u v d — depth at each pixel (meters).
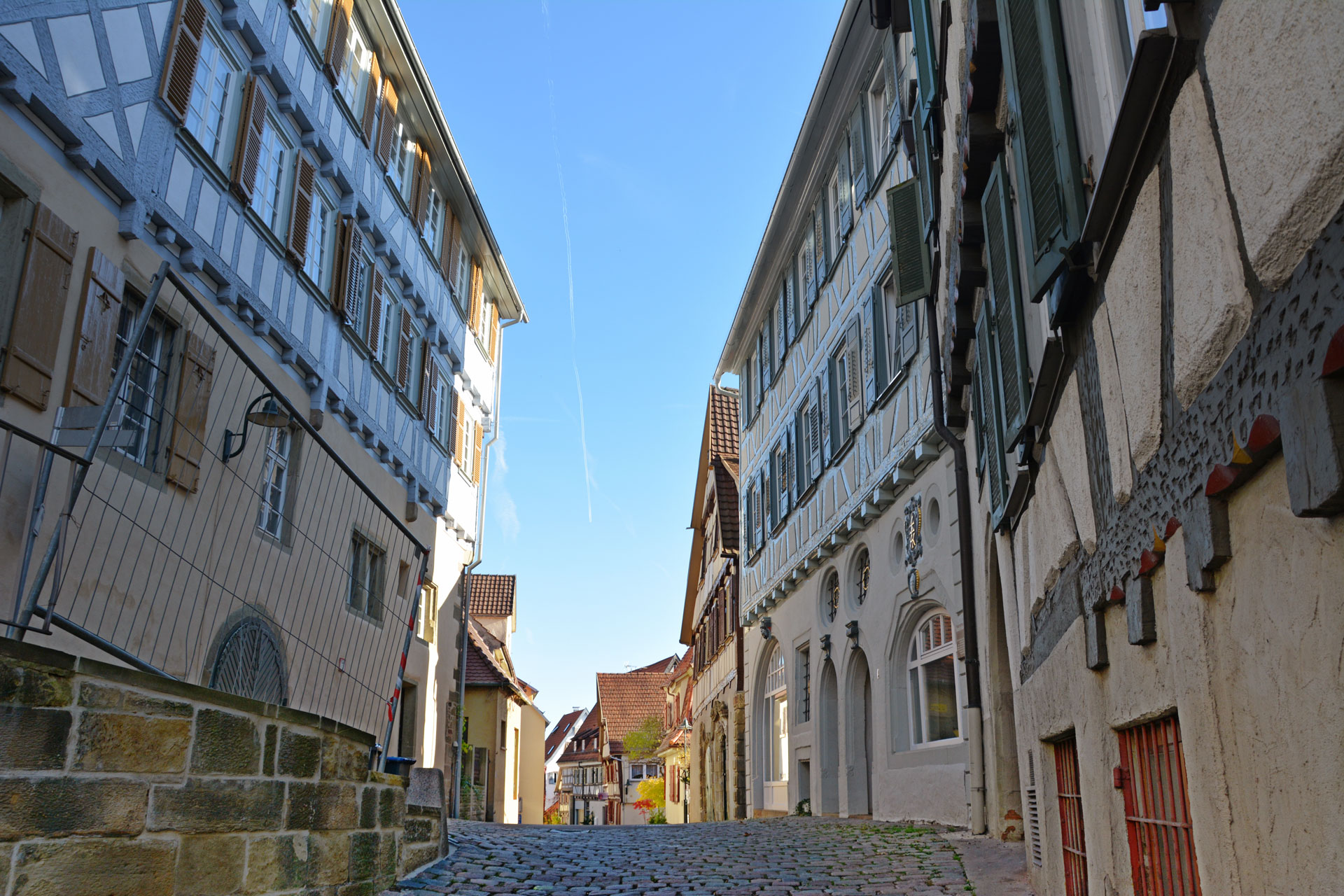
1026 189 3.88
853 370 15.09
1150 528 2.78
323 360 11.70
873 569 14.59
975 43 5.16
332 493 11.91
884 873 7.65
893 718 13.55
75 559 7.09
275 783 4.47
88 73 7.57
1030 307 4.85
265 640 9.88
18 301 6.74
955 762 11.33
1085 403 3.66
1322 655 1.76
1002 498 6.12
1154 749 3.16
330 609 11.56
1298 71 1.70
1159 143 2.50
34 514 4.61
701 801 30.45
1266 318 1.89
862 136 14.67
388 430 14.04
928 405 11.73
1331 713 1.73
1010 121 4.39
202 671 8.69
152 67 8.36
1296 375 1.74
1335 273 1.59
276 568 10.23
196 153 9.02
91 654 7.23
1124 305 2.95
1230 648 2.23
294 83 10.98
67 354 7.23
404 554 14.47
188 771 3.85
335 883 5.11
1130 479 3.00
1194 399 2.36
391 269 14.34
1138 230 2.73
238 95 9.91
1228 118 2.03
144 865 3.59
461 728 17.89
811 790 17.56
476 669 24.64
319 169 11.84
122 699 3.54
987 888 6.61
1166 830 3.06
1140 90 2.42
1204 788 2.44
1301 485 1.72
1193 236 2.29
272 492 10.40
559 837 11.34
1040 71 3.66
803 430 18.41
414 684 15.52
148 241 8.41
